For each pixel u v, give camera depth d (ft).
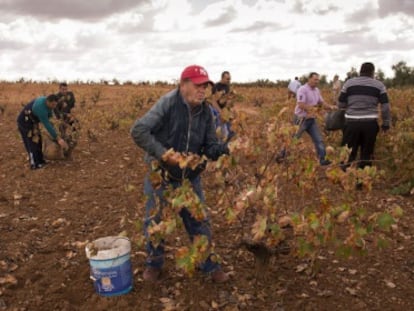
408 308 13.16
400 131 26.55
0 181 24.77
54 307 13.33
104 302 13.30
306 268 15.10
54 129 27.17
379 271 15.14
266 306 13.26
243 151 11.75
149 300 13.52
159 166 12.77
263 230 10.61
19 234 17.94
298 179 13.25
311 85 25.86
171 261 15.66
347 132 24.36
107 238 14.16
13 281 14.43
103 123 40.65
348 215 11.32
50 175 26.02
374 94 23.58
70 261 15.87
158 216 13.20
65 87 30.45
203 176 24.56
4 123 44.98
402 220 19.34
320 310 13.04
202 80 12.16
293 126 12.34
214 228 18.38
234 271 15.01
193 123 12.82
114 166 28.30
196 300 13.51
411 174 23.40
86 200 21.77
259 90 89.45
